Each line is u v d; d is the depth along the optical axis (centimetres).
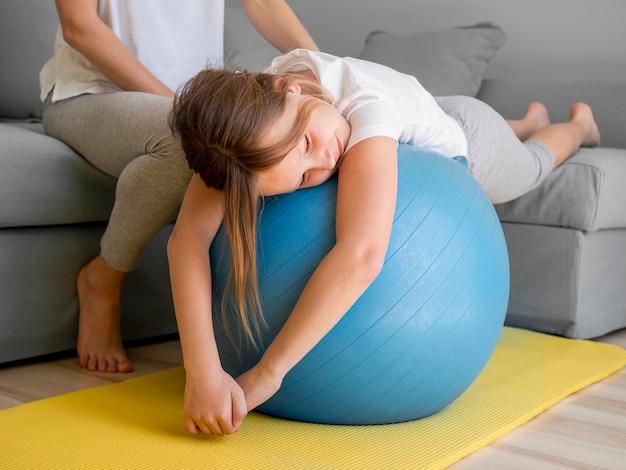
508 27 287
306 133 111
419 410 126
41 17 225
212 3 181
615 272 206
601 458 118
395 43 274
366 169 113
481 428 126
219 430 112
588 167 193
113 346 162
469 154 167
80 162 166
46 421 124
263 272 116
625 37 264
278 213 118
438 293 117
